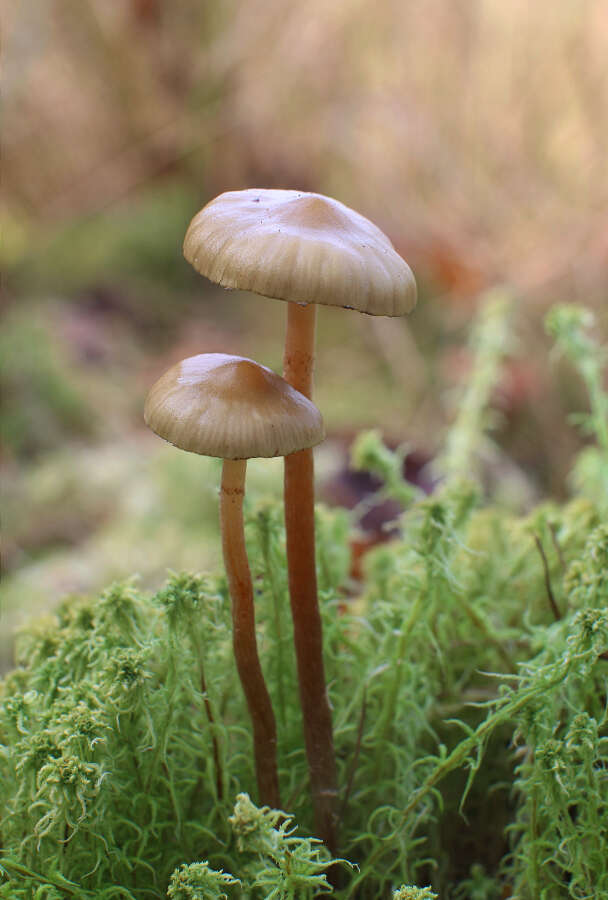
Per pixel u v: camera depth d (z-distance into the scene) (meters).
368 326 0.65
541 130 0.63
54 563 0.40
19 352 0.54
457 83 0.65
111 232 0.72
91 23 0.70
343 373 0.61
